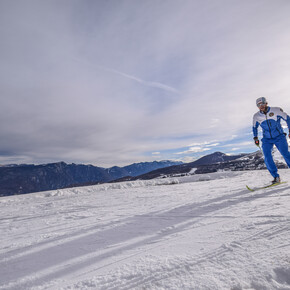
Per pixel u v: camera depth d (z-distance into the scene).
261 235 1.54
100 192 9.42
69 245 1.97
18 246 2.10
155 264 1.29
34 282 1.28
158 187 9.00
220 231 1.83
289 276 0.96
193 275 1.07
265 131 4.78
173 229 2.16
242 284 0.91
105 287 1.09
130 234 2.15
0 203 8.69
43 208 5.39
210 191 5.23
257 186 4.88
